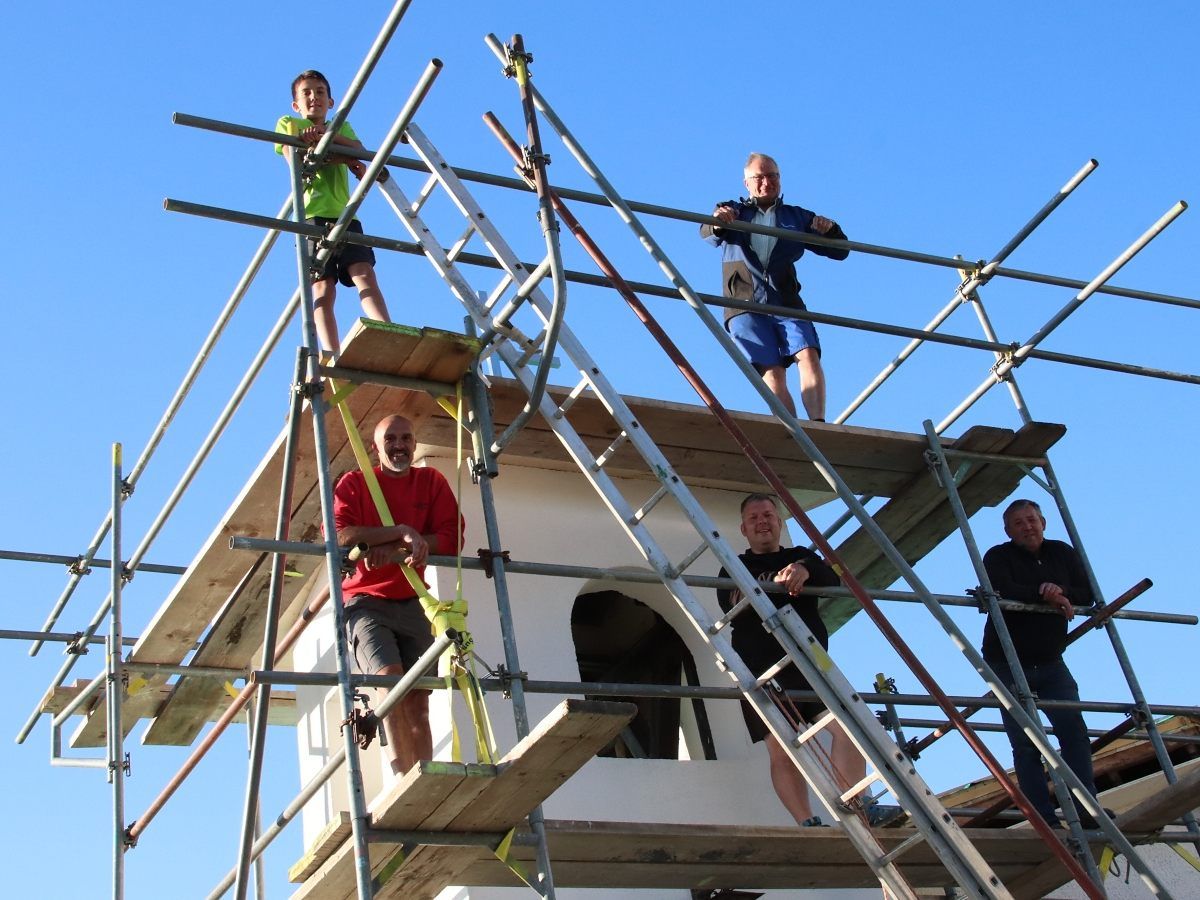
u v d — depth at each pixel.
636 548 9.88
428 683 6.59
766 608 7.41
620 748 10.76
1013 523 9.60
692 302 7.83
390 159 8.20
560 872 7.46
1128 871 10.77
